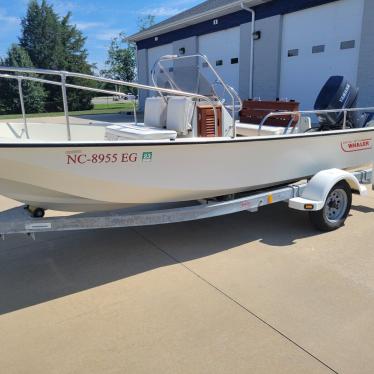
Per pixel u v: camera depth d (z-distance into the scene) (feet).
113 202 10.18
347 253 11.25
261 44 36.24
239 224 13.76
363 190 13.11
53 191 9.23
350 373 6.61
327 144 13.29
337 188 12.72
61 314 8.50
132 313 8.46
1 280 10.02
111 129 12.18
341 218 13.19
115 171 9.29
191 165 10.30
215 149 10.52
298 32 32.76
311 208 11.90
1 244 12.20
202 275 10.08
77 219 9.68
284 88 35.01
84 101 89.45
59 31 109.50
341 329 7.78
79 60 112.78
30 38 108.06
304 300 8.82
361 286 9.41
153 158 9.64
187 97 11.61
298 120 14.33
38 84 81.25
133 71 127.54
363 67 27.73
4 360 7.06
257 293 9.15
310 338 7.52
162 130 11.53
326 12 30.14
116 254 11.45
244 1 34.81
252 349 7.23
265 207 15.69
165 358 7.04
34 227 9.42
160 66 13.30
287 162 12.41
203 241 12.30
